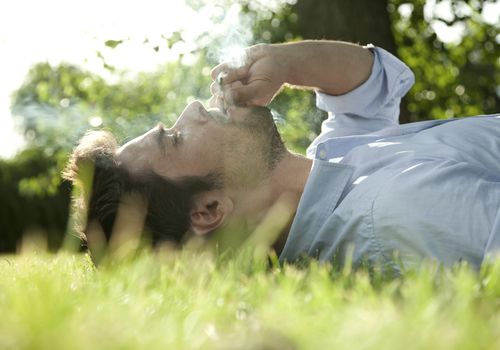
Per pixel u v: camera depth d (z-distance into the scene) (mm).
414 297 1142
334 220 2146
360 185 2150
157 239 2326
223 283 1444
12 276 1957
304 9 7184
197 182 2330
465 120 2441
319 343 871
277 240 2350
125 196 2326
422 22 10312
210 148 2338
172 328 972
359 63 2861
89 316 1073
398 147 2299
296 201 2359
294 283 1421
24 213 15320
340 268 2088
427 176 2020
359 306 1113
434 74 10703
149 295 1402
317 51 2764
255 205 2355
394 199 2006
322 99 2939
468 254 1899
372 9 7066
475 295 1255
